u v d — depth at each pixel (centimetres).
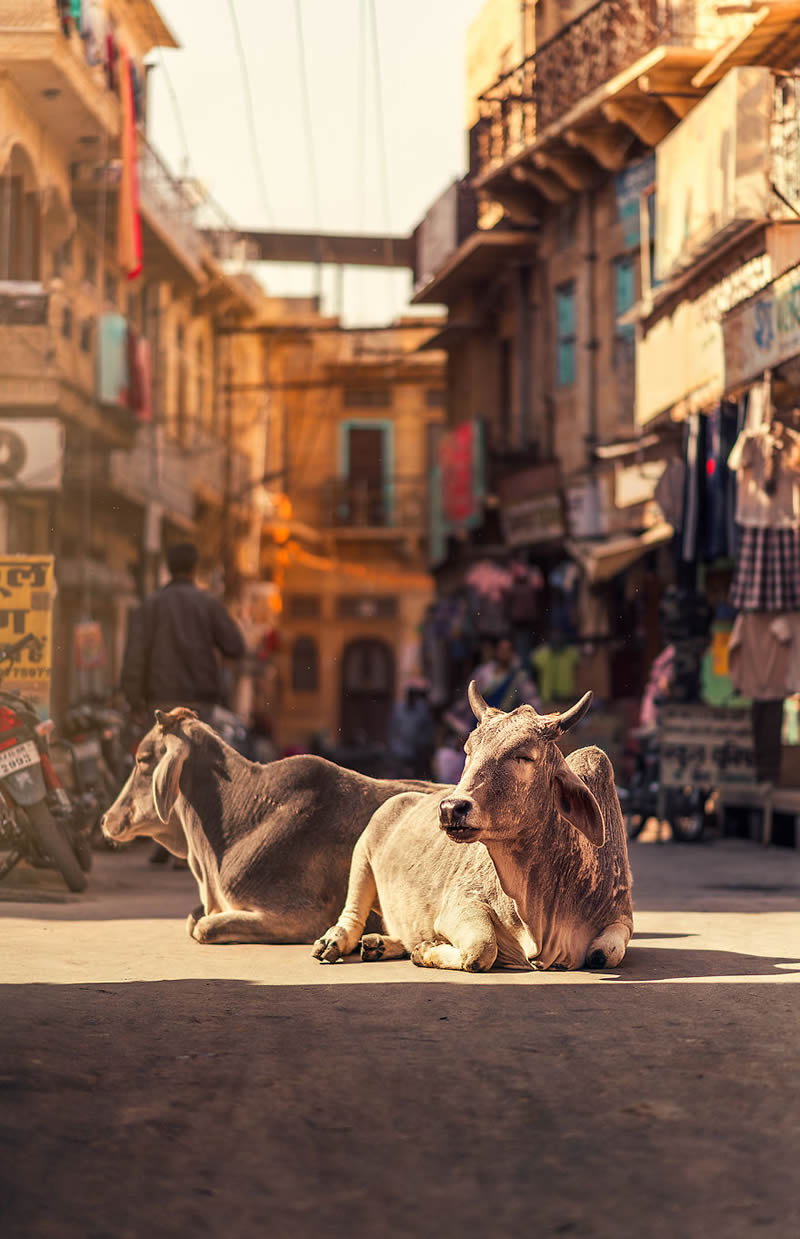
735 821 1612
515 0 3164
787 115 1520
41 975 544
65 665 2905
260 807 659
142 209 2988
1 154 2364
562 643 2527
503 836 526
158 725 689
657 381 1916
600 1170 314
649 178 2442
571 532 2612
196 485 3859
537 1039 436
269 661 5084
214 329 4262
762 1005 488
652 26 2272
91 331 2712
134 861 1234
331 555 5981
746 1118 351
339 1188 304
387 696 6016
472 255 3103
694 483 1677
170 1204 295
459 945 561
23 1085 376
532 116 2952
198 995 506
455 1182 308
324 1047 425
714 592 1889
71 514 2948
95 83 2512
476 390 3409
